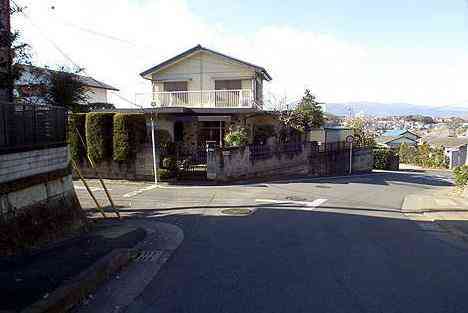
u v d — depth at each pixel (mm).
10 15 8375
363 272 5727
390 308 4461
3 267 5188
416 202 13367
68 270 5078
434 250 7059
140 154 16656
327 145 24922
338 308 4441
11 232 5949
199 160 17766
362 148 29172
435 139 50312
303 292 4914
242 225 9008
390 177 23750
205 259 6363
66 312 4223
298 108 23297
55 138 7750
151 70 23625
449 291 5016
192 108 20812
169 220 9664
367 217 10297
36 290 4332
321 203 12305
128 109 20969
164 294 4824
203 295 4797
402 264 6156
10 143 6262
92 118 16750
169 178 16359
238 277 5469
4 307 3863
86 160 17203
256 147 18594
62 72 11625
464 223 9438
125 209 11148
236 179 17312
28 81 10414
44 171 7188
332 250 6910
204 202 12203
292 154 21109
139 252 6699
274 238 7770
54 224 7191
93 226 8766
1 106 6086
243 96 22125
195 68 23516
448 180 23172
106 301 4590
